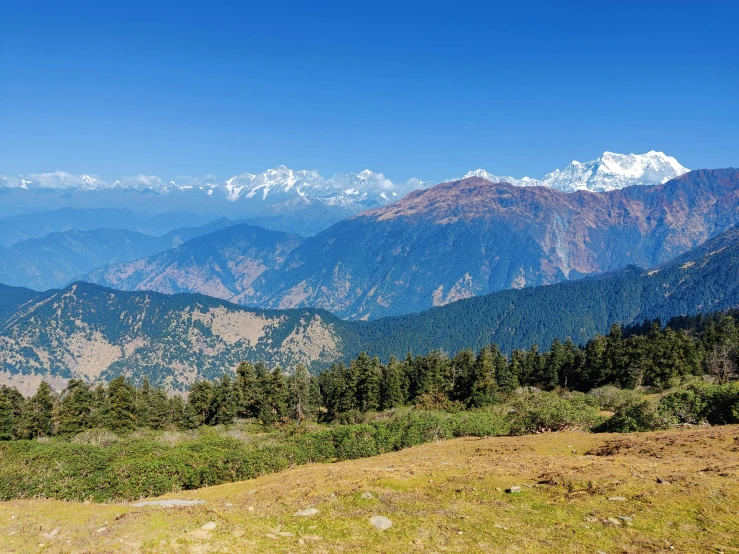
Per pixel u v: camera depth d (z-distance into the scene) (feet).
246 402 368.27
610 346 393.09
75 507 73.31
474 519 69.92
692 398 158.81
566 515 70.44
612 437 144.36
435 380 401.08
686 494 74.64
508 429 194.80
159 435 270.26
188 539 58.34
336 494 85.20
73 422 318.04
